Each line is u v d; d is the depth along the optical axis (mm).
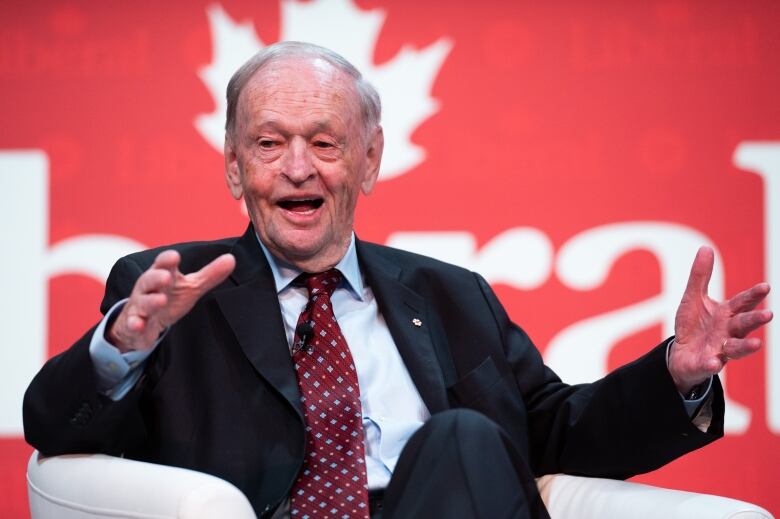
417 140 12484
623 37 12578
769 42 12523
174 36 12484
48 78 12367
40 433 6691
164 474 6199
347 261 8094
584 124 12508
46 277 12156
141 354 6461
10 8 12398
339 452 7164
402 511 6059
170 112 12422
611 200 12430
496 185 12445
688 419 6977
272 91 7723
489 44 12578
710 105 12492
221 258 6156
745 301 6602
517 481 6184
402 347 7906
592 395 7566
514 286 12375
